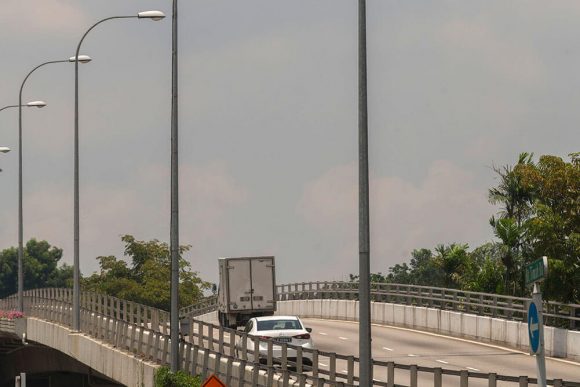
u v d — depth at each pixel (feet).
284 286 388.98
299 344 207.31
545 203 259.60
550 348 231.30
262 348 205.87
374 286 335.06
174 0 204.44
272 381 173.27
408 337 273.75
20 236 354.54
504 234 278.26
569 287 245.86
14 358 402.52
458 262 303.89
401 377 202.28
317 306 353.92
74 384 371.97
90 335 279.49
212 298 429.79
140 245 540.93
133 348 242.17
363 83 123.95
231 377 188.75
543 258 84.48
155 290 518.37
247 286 290.35
